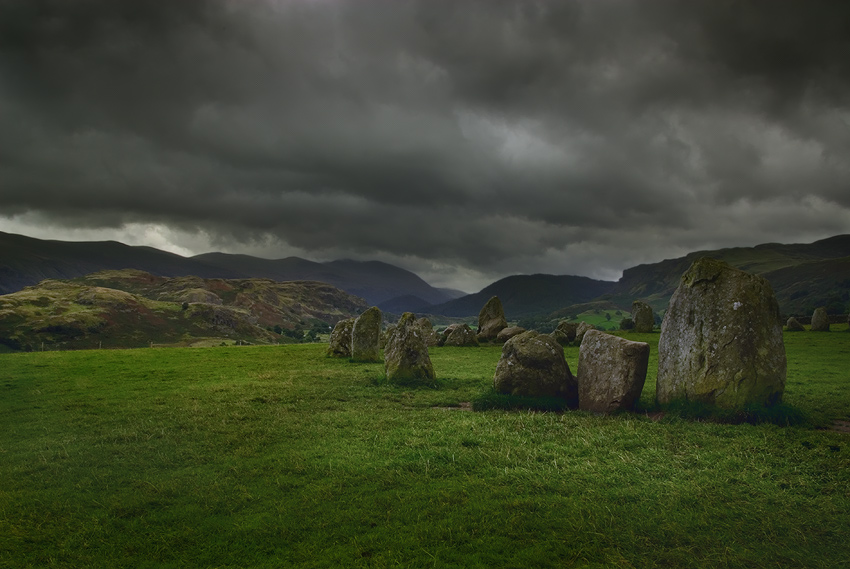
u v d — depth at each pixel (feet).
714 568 24.12
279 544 27.43
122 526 29.94
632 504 30.66
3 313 616.80
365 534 27.91
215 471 38.01
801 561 24.57
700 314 54.34
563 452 40.40
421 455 39.81
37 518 30.81
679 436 43.88
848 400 59.62
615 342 55.52
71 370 90.68
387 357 77.66
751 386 49.73
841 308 378.12
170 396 65.62
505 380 61.36
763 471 35.22
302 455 40.57
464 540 26.96
